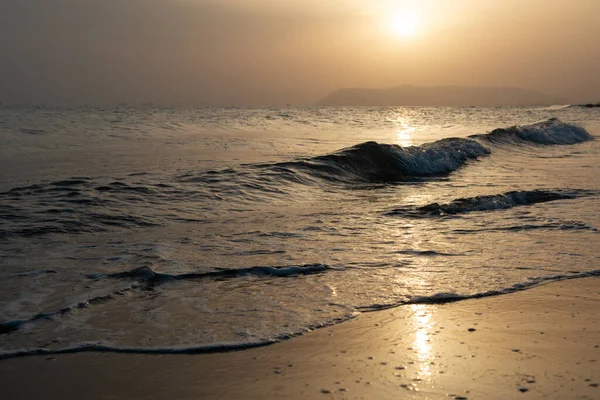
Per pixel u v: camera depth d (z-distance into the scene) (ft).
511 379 10.91
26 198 30.07
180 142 70.13
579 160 55.42
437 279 17.90
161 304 15.61
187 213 28.78
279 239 23.44
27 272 18.45
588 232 24.45
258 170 40.65
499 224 26.25
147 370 11.58
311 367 11.64
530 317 14.60
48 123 92.07
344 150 48.16
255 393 10.52
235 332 13.58
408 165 47.29
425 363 11.76
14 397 10.44
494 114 192.85
